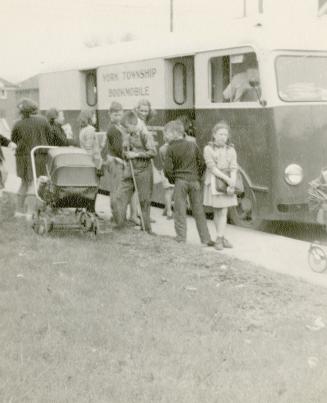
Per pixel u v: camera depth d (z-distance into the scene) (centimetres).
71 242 909
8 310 602
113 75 1366
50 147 1020
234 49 1063
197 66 1137
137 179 997
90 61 1459
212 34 1129
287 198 1020
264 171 1031
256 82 1033
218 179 927
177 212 956
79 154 928
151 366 488
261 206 1045
